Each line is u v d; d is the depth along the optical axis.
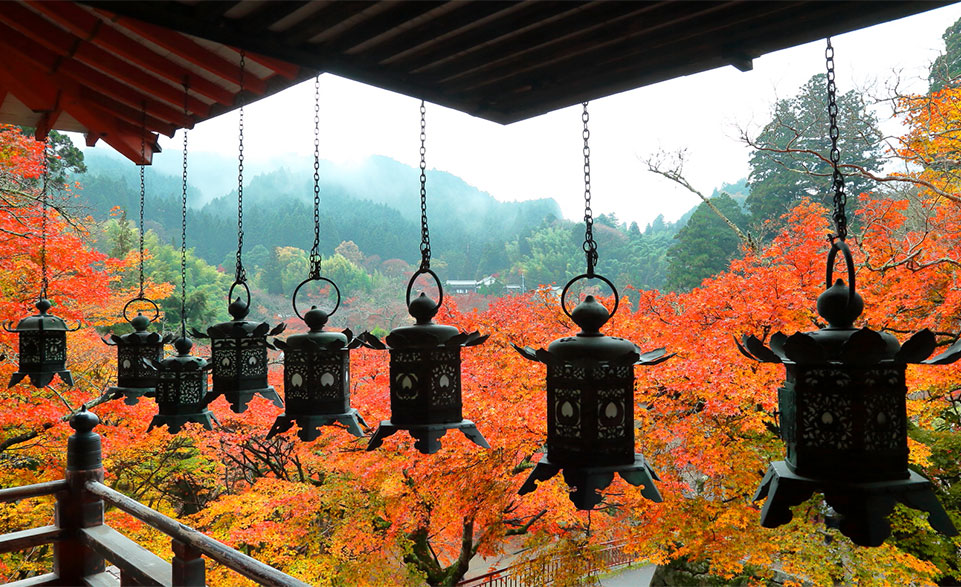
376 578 8.55
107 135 4.30
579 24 2.27
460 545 11.13
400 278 44.25
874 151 14.84
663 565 10.85
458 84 2.84
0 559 7.65
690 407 7.42
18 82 3.74
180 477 11.58
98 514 4.26
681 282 20.48
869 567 6.87
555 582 8.54
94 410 7.94
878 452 1.64
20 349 4.96
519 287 37.50
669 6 2.14
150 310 10.12
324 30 2.35
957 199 6.76
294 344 2.90
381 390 8.58
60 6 2.95
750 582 8.70
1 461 8.10
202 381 3.90
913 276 7.41
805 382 1.71
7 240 7.22
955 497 8.57
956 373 6.64
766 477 1.86
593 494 2.02
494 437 7.20
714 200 20.20
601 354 2.05
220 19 2.24
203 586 3.27
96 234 18.00
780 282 7.06
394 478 8.18
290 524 8.57
